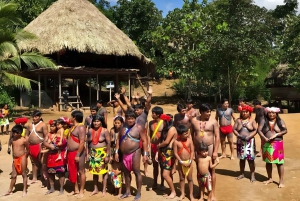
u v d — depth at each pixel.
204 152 4.86
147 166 6.88
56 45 19.78
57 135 5.56
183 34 26.62
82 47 20.11
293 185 5.76
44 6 32.38
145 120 5.89
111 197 5.37
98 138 5.38
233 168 7.09
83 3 23.95
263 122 5.75
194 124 5.39
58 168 5.53
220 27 24.19
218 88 28.86
